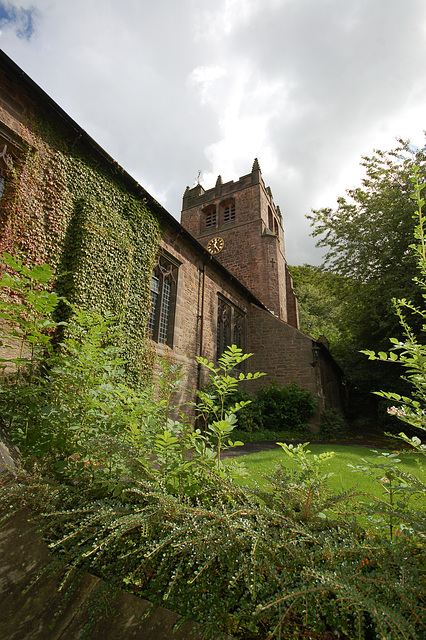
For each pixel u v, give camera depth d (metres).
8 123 6.13
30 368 3.35
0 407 2.99
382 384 16.11
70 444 2.68
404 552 1.60
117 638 1.57
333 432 13.60
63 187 6.98
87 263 6.90
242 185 26.72
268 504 2.15
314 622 1.37
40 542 2.01
